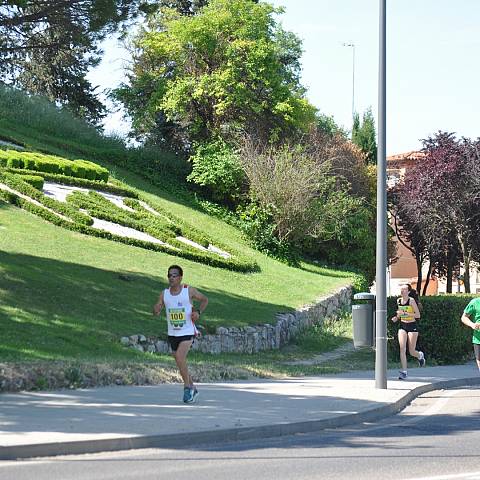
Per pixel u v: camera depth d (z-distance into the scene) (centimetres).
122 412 1568
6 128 5506
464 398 2172
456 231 6128
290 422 1507
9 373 1842
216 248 4800
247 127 6066
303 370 2748
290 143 6062
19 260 3225
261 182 5409
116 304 3009
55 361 2066
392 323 3300
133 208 4800
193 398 1755
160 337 2769
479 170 5850
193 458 1221
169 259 4088
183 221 4925
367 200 6744
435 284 9469
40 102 6253
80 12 3019
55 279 3086
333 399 1903
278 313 3716
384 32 2150
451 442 1405
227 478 1067
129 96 6356
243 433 1415
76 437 1261
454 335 3316
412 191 6162
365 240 6047
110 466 1142
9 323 2427
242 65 6012
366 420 1700
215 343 3038
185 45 6125
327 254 6019
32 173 4478
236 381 2336
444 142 6081
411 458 1239
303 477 1081
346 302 4884
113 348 2497
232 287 4016
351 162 6550
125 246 4028
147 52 6238
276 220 5406
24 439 1230
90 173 4944
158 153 6094
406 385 2283
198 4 7188
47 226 3903
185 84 5953
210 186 5806
